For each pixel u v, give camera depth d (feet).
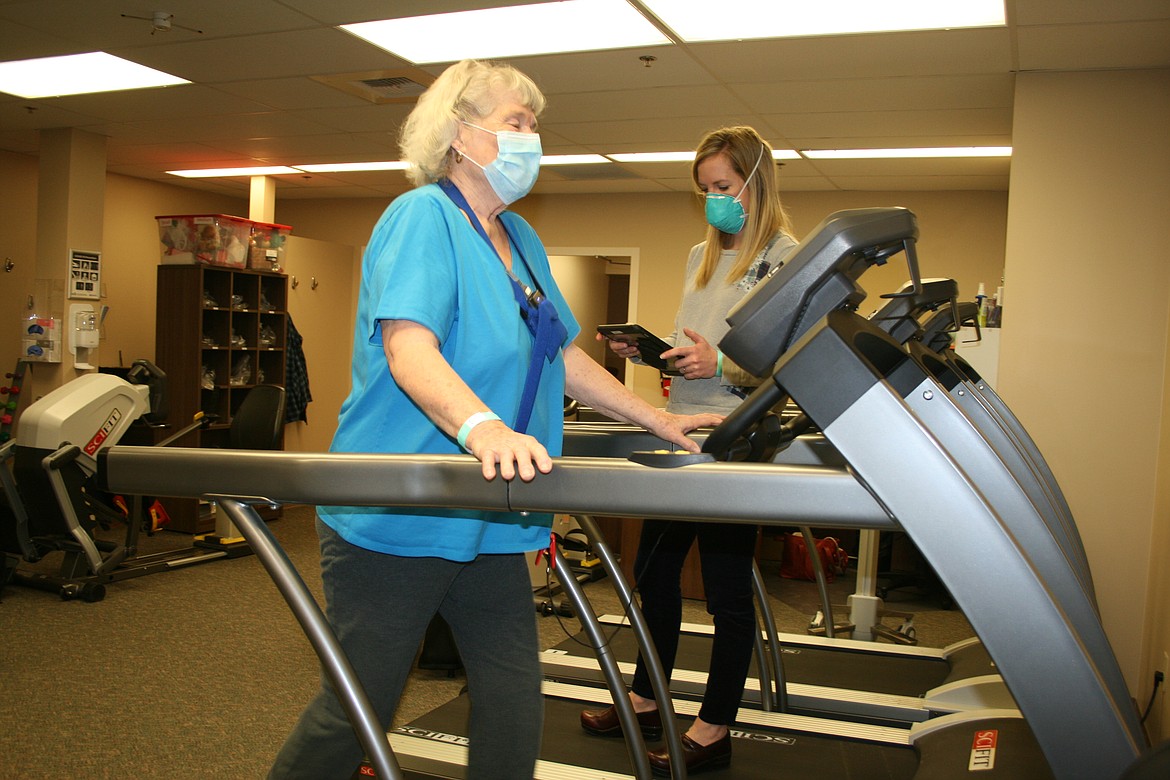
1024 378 12.31
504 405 4.24
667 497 3.36
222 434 20.02
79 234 18.37
